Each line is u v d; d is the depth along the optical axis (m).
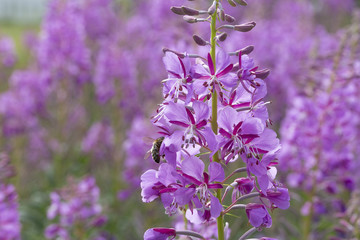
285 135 1.14
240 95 0.67
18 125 1.67
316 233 1.18
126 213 1.61
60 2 1.73
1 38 2.35
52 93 1.87
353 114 1.11
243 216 1.35
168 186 0.66
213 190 0.68
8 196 1.06
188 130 0.64
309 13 2.66
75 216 1.19
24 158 1.79
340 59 1.10
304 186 1.11
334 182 1.11
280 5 2.90
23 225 1.53
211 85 0.65
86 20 2.14
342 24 3.26
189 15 0.68
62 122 1.77
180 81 0.65
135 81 1.74
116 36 2.00
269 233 1.27
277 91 1.90
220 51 0.65
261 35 2.12
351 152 1.12
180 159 0.67
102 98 1.71
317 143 1.09
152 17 2.05
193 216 0.68
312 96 1.11
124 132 1.78
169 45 1.45
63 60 1.73
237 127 0.65
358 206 0.93
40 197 1.65
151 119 0.67
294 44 2.09
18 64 3.01
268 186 0.67
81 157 1.92
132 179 1.56
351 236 0.96
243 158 0.65
